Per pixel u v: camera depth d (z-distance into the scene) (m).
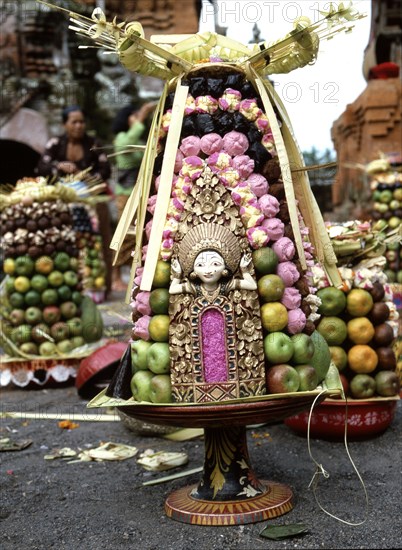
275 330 2.54
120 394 2.74
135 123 8.88
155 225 2.59
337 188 10.77
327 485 3.01
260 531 2.52
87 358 4.86
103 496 3.02
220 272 2.47
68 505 2.93
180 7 12.75
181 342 2.51
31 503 2.96
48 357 5.23
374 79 9.71
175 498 2.79
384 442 3.63
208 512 2.61
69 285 5.32
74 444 3.90
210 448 2.73
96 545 2.49
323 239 2.86
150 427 3.92
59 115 12.79
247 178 2.60
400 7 10.20
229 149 2.59
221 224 2.52
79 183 6.49
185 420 2.50
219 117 2.62
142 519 2.72
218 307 2.49
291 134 2.79
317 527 2.54
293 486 3.02
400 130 9.43
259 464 3.35
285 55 2.73
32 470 3.43
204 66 2.66
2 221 5.24
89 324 5.46
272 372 2.53
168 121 2.71
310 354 2.59
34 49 12.89
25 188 5.19
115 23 2.51
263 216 2.56
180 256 2.52
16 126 12.62
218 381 2.47
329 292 3.56
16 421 4.43
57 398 4.95
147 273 2.55
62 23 12.95
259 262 2.54
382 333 3.62
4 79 12.73
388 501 2.79
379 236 3.76
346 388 3.62
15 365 5.21
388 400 3.60
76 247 5.47
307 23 2.52
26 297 5.19
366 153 9.59
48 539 2.57
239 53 2.86
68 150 8.16
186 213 2.54
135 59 2.64
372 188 6.97
